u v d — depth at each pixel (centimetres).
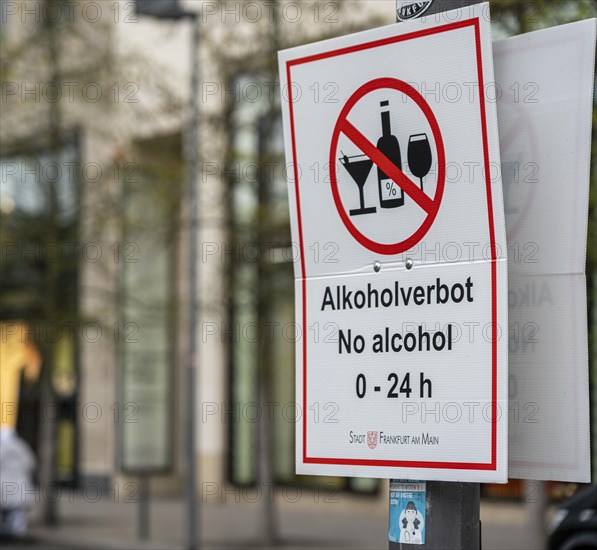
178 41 2167
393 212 441
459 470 413
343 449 444
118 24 2083
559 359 434
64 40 1972
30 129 1988
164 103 1730
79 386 2655
